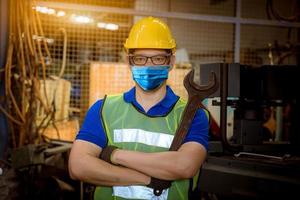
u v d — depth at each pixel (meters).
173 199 1.70
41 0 4.11
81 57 4.73
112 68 4.30
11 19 3.67
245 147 2.78
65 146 3.51
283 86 2.95
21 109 3.70
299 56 5.30
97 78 4.27
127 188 1.69
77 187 3.50
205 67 2.82
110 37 4.88
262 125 2.87
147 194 1.67
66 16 4.48
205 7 5.55
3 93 3.73
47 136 3.92
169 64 1.77
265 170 2.30
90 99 4.26
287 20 5.08
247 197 2.34
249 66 2.93
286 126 4.53
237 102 2.86
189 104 1.78
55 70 4.49
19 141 3.65
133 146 1.73
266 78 2.94
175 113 1.78
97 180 1.68
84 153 1.71
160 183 1.67
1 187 3.06
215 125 3.17
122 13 4.45
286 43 5.32
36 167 3.36
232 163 2.45
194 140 1.72
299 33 5.39
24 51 3.71
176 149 1.71
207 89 1.81
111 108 1.80
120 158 1.67
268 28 5.51
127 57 1.80
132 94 1.82
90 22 4.66
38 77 3.73
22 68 3.65
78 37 4.70
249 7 5.36
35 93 3.70
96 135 1.77
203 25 5.20
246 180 2.35
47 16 4.41
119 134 1.75
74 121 4.27
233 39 4.96
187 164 1.66
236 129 2.89
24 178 3.28
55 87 4.05
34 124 3.69
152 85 1.74
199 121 1.76
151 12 4.53
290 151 2.82
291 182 2.18
